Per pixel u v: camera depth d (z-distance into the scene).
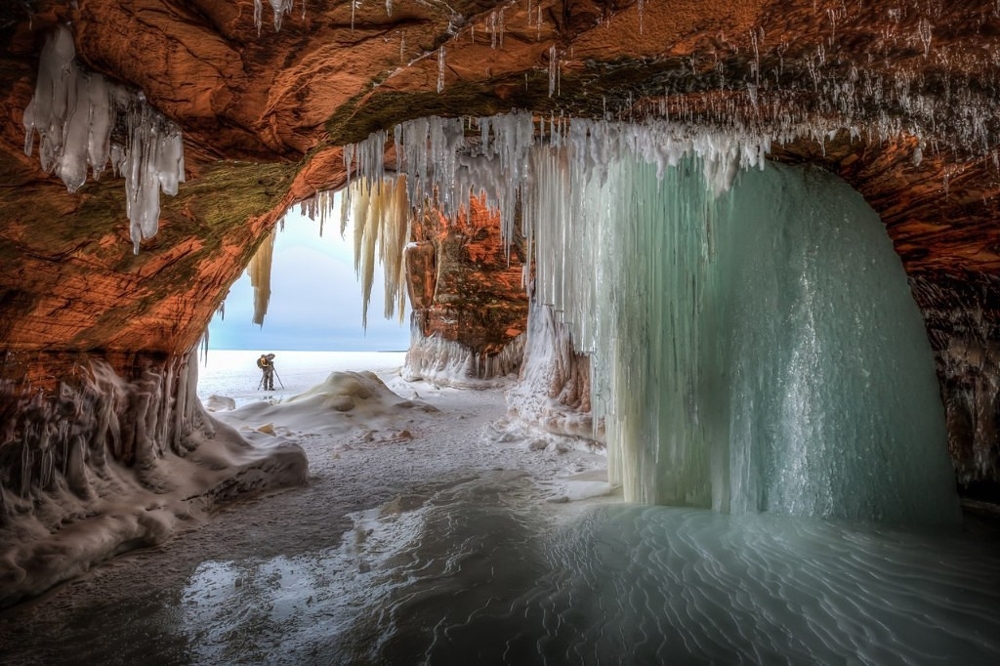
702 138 3.78
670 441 4.79
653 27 2.39
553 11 2.25
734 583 3.14
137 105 2.47
